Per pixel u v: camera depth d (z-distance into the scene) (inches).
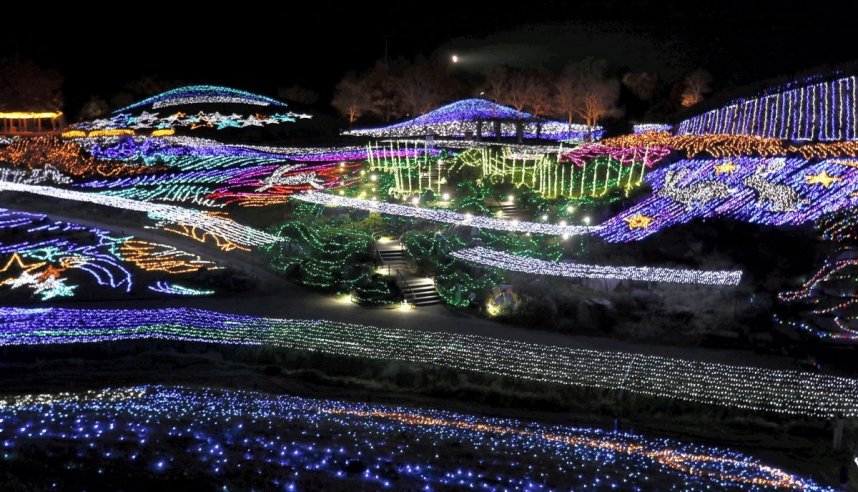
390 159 1904.5
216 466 543.2
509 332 1051.3
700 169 1331.2
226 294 1251.2
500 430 721.0
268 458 573.3
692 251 1189.1
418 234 1334.9
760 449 727.1
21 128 2679.6
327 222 1478.8
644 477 602.9
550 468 613.0
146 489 493.0
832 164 1208.2
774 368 887.7
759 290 1073.5
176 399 770.8
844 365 890.7
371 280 1211.9
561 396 855.1
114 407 717.3
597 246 1254.9
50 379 900.6
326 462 573.6
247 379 918.4
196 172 1964.8
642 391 839.1
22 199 1822.1
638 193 1373.0
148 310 1132.5
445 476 566.6
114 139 2213.3
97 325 1055.6
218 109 2588.6
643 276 1135.6
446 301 1184.8
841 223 1128.8
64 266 1384.1
